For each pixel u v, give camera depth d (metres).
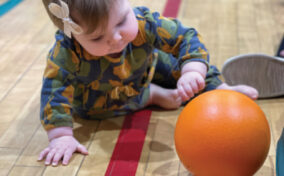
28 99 1.27
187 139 0.77
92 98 1.11
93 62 1.01
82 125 1.14
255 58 1.16
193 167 0.78
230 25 1.75
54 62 0.99
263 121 0.77
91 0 0.78
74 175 0.93
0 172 0.95
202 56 1.00
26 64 1.49
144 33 1.01
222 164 0.74
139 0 1.15
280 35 1.63
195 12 1.91
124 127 1.12
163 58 1.21
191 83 0.94
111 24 0.82
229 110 0.76
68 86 1.01
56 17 0.87
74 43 0.98
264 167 0.91
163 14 1.89
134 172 0.93
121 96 1.12
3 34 1.75
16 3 2.13
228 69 1.19
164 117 1.16
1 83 1.37
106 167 0.95
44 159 0.99
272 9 1.93
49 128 0.99
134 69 1.07
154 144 1.04
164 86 1.28
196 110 0.79
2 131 1.11
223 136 0.73
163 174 0.92
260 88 1.20
